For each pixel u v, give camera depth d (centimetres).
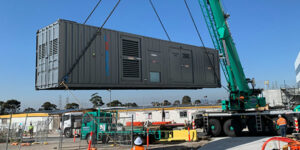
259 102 1712
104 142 1439
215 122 1672
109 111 1541
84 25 1130
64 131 2227
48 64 1080
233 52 1545
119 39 1241
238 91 1666
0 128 2105
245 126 1719
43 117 3450
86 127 1509
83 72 1097
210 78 1656
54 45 1064
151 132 1412
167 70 1426
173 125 1669
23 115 3650
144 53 1334
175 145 1330
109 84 1173
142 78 1301
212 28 1597
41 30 1142
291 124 1641
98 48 1159
